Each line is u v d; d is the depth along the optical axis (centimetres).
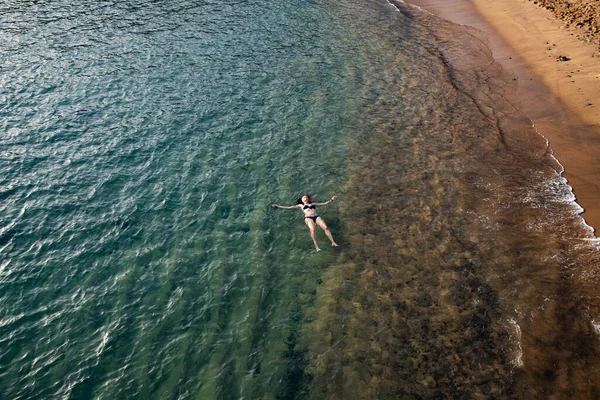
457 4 3909
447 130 2291
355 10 3819
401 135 2264
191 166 2075
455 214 1789
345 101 2547
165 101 2512
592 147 2100
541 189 1894
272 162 2108
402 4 4019
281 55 3030
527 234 1684
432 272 1553
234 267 1606
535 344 1309
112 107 2445
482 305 1431
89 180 1978
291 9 3791
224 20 3541
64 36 3167
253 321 1420
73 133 2245
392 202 1862
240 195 1922
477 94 2591
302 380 1249
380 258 1619
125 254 1647
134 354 1319
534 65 2800
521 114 2392
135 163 2083
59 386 1234
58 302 1470
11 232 1717
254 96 2589
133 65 2839
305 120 2392
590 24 3069
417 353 1302
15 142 2162
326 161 2111
